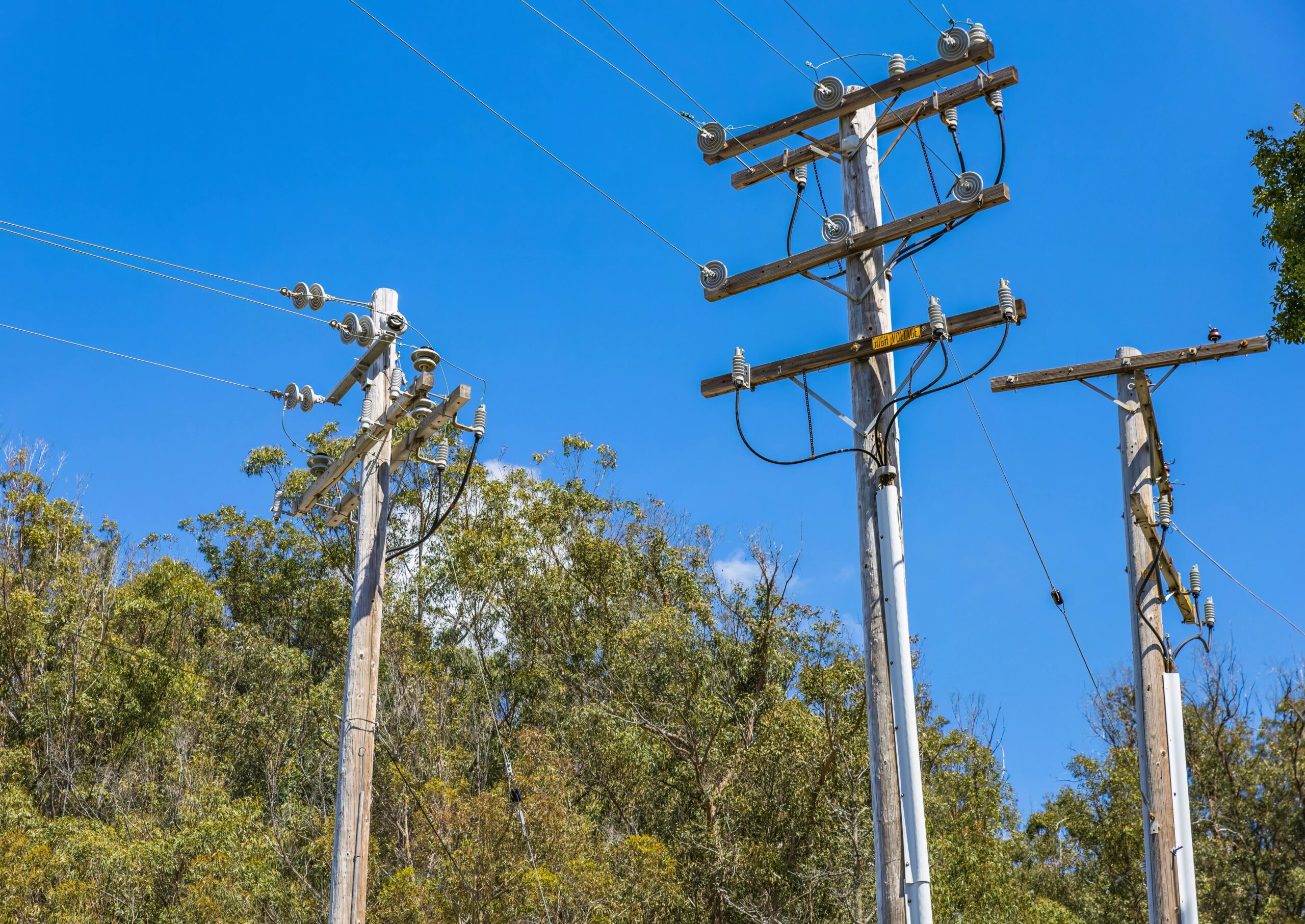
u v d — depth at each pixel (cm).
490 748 2836
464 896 1867
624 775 2641
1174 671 1366
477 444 1275
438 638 3409
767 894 2258
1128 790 2902
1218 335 1427
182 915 2034
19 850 2194
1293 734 3194
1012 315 950
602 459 3725
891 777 919
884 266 1041
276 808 2570
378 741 2391
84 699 2978
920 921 867
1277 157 1509
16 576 3272
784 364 1044
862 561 979
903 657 928
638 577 3338
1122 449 1443
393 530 3678
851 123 1089
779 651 2786
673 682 2655
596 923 1886
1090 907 2908
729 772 2505
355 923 1105
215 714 3228
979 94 1030
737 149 1138
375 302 1356
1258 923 2808
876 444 991
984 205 983
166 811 2588
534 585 3198
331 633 3828
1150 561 1402
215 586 4181
